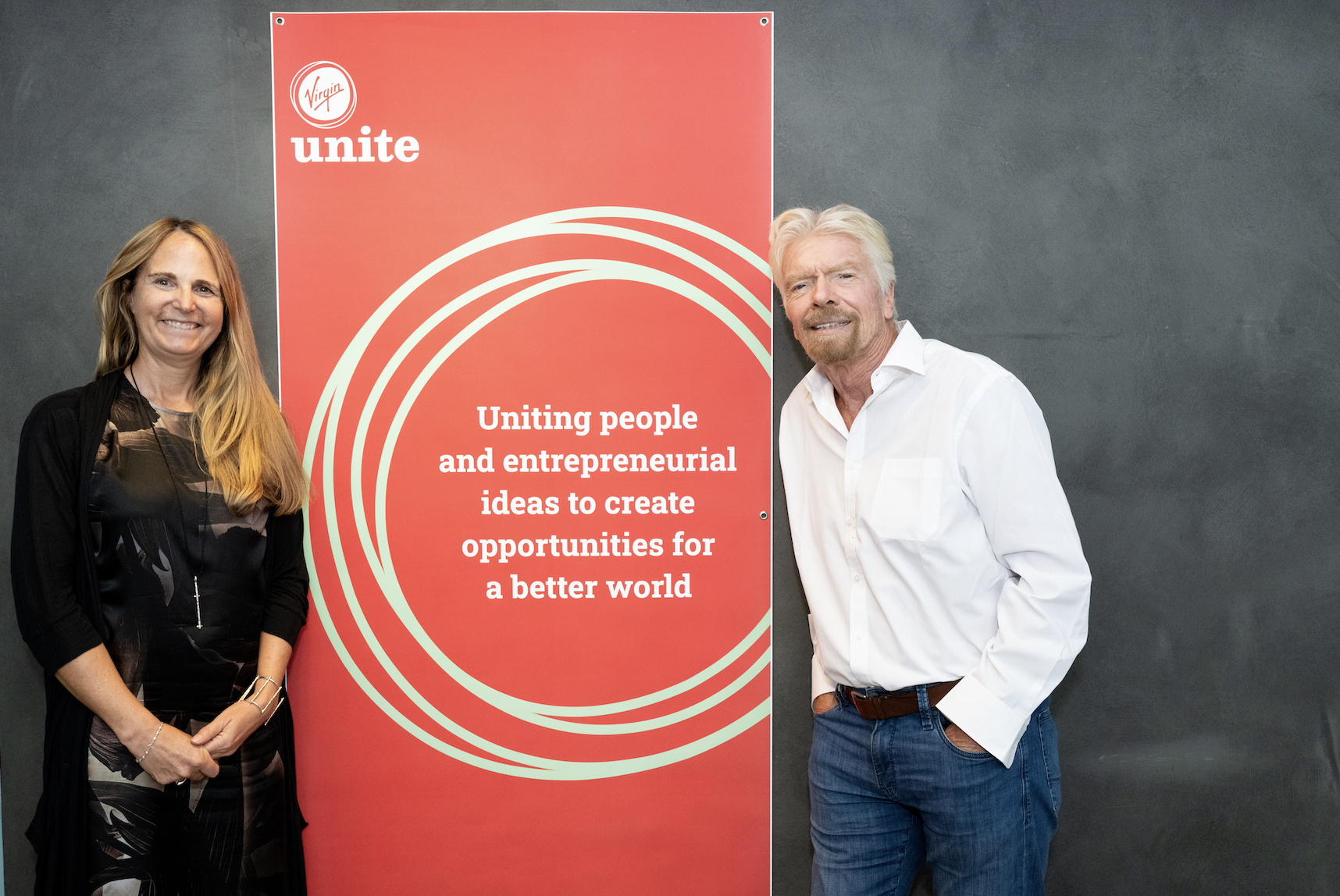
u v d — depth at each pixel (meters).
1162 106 1.77
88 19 1.74
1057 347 1.79
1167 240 1.78
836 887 1.57
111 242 1.76
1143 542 1.80
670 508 1.79
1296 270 1.79
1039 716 1.47
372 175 1.76
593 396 1.78
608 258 1.77
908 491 1.46
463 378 1.78
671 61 1.75
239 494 1.52
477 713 1.79
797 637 1.80
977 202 1.78
